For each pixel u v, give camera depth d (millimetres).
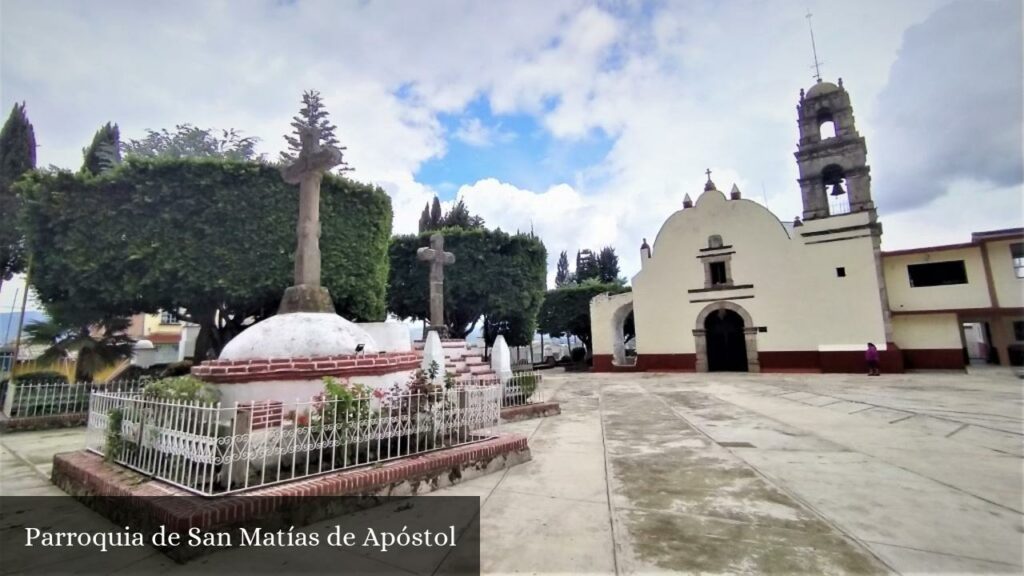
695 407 10828
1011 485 4656
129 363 13398
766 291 21375
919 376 16672
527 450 6008
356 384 5133
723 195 22938
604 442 7156
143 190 9969
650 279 24375
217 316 13195
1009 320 20016
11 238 17328
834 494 4465
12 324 16219
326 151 6211
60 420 9609
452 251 18141
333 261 11859
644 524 3803
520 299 18766
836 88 21297
